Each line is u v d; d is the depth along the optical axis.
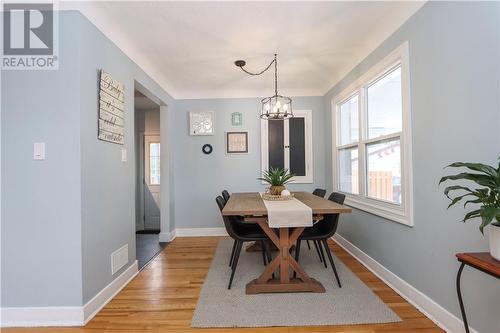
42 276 1.84
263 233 2.54
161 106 3.97
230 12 2.14
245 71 3.40
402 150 2.19
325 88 4.16
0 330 1.78
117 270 2.32
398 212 2.22
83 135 1.88
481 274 1.48
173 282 2.49
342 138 3.74
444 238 1.73
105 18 2.15
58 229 1.83
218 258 3.15
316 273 2.63
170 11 2.11
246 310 1.97
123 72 2.51
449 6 1.66
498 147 1.37
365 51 2.81
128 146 2.58
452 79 1.65
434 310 1.82
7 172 1.83
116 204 2.33
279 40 2.62
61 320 1.83
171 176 4.12
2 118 1.83
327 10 2.13
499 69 1.36
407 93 2.07
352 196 3.26
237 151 4.27
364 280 2.48
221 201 2.62
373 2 2.04
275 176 2.99
